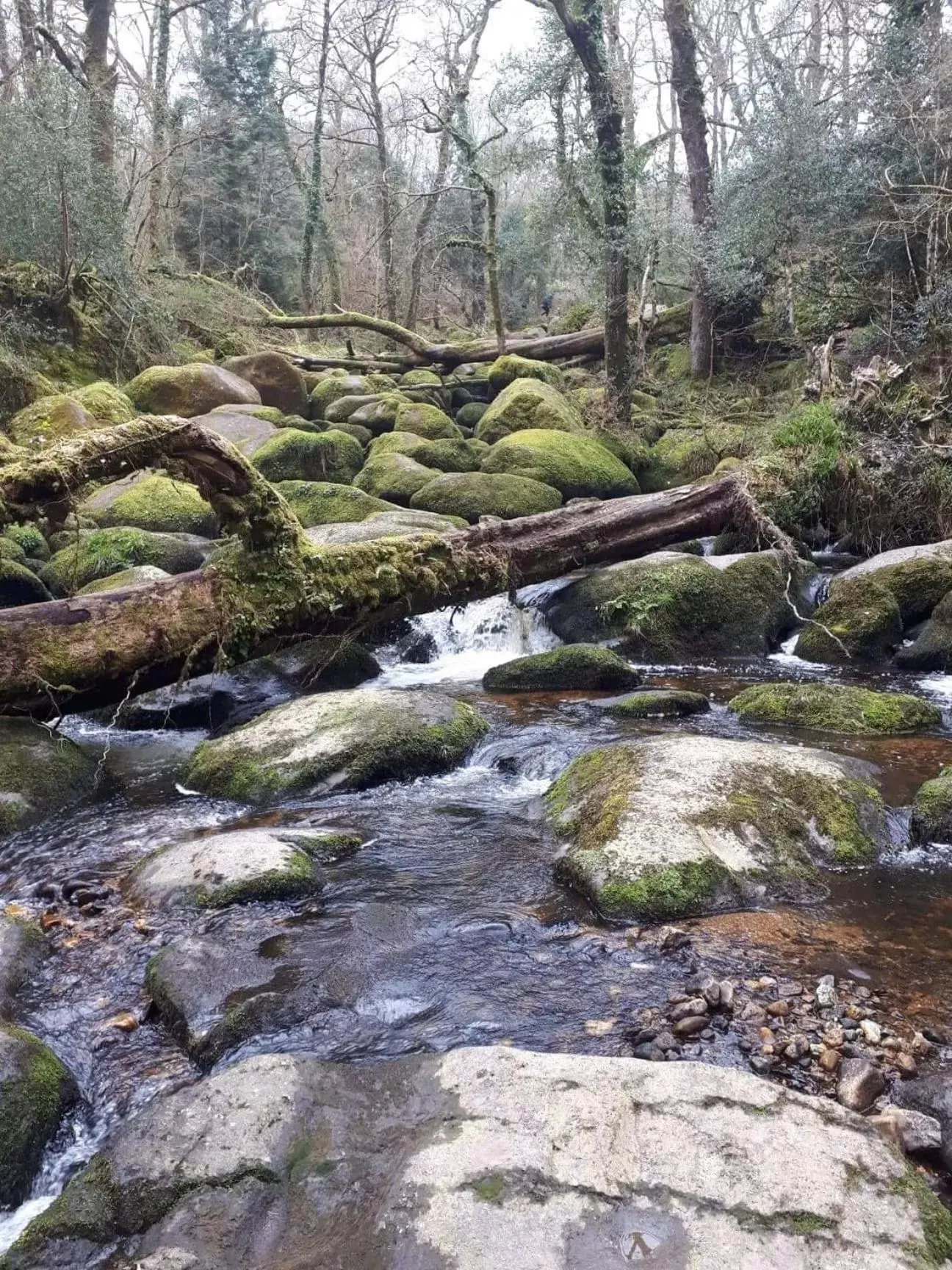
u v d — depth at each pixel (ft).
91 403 43.80
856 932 12.32
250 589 19.22
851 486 36.14
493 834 15.83
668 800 14.51
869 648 27.94
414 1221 6.66
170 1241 6.88
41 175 49.08
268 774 18.03
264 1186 7.29
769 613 29.84
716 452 48.47
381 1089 8.27
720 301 59.93
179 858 14.30
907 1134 8.30
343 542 30.55
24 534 33.68
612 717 22.30
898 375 39.04
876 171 48.96
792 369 57.57
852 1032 10.08
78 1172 8.12
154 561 31.45
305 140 115.14
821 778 15.49
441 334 96.37
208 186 90.12
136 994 11.32
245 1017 10.30
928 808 15.42
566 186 58.75
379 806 17.26
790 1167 7.06
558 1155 7.14
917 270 49.44
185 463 18.29
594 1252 6.37
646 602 28.68
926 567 28.96
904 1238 6.55
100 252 52.85
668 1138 7.33
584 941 12.12
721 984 10.83
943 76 45.32
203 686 23.39
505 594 30.25
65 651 17.33
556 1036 10.09
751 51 73.00
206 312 67.41
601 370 65.72
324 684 25.40
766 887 13.28
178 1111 8.05
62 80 51.85
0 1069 8.83
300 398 58.80
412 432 52.03
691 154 59.11
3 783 17.16
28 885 14.48
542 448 45.06
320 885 13.85
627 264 54.03
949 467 35.37
